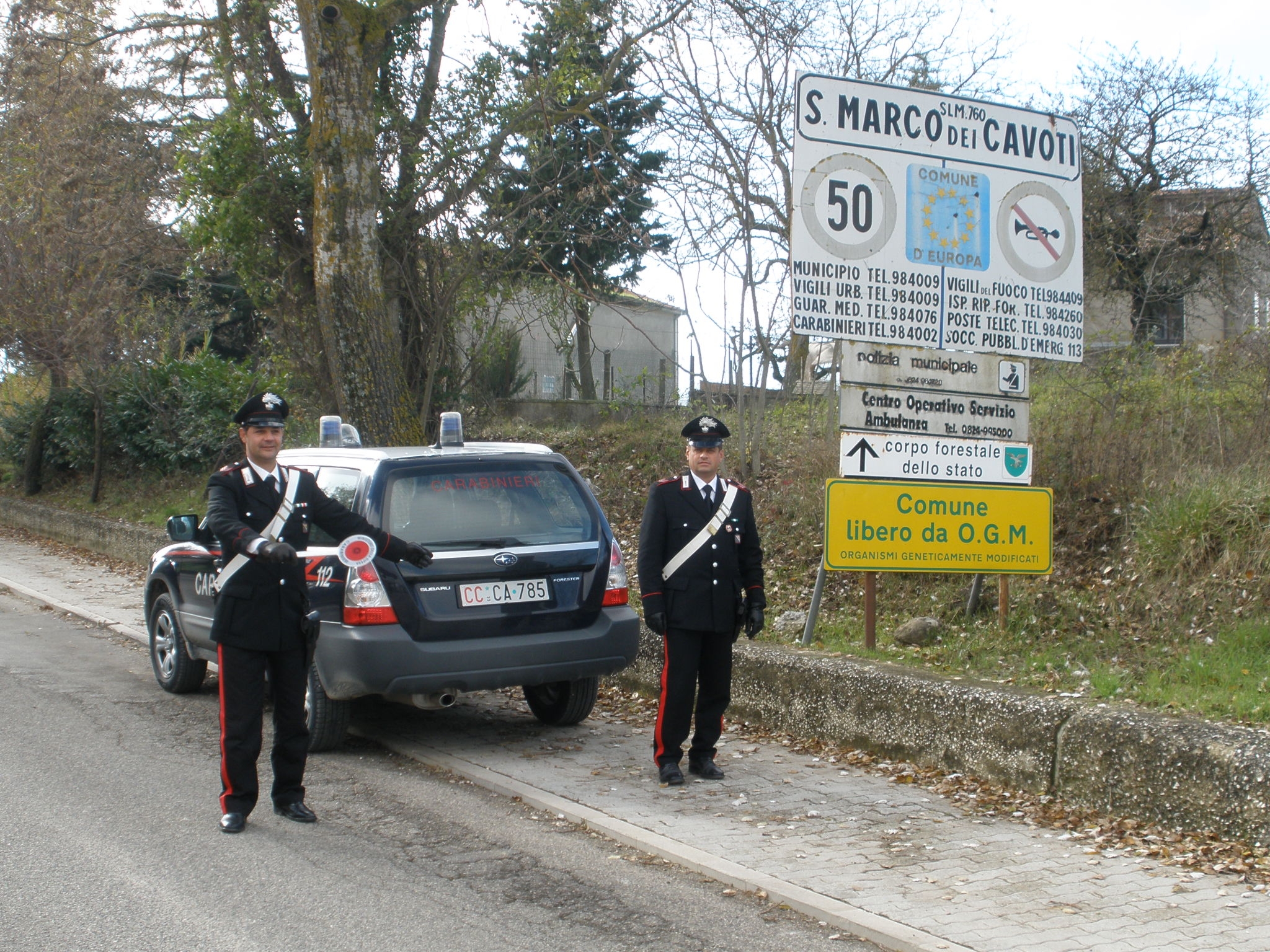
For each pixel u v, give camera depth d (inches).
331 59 527.8
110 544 717.9
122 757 268.5
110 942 163.0
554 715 306.3
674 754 250.4
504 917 176.4
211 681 368.8
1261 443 376.5
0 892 181.8
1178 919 171.3
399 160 639.1
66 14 781.3
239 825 215.2
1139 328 724.0
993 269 333.4
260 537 203.6
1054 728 228.5
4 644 430.6
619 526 524.1
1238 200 788.6
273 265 646.5
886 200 322.7
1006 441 331.9
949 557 319.6
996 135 334.3
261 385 826.8
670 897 186.1
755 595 254.1
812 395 547.8
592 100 599.2
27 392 1002.1
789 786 247.0
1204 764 203.5
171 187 807.1
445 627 260.2
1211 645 277.6
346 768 267.4
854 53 535.5
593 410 751.1
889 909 176.2
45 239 784.3
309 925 171.3
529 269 677.9
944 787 242.2
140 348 850.8
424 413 666.2
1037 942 163.5
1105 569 340.8
